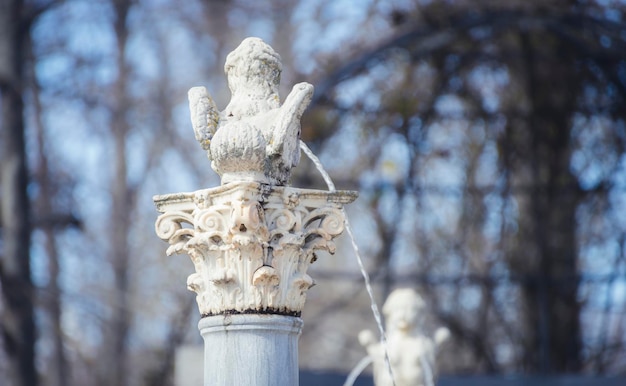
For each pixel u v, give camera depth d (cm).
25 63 3338
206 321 980
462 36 2539
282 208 979
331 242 1002
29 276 2970
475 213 2958
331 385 2408
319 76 2416
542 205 2784
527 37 2669
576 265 2856
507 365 3109
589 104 2727
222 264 977
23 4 3138
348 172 2770
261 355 958
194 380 2406
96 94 3800
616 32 2492
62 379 3625
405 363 1523
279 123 985
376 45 2445
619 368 3105
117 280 3772
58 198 3691
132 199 4016
